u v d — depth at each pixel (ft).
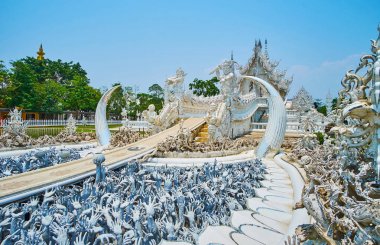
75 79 302.66
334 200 24.68
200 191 45.83
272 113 94.02
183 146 84.79
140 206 37.68
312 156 65.98
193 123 117.91
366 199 22.80
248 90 180.45
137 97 304.30
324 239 23.85
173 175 53.72
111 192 45.50
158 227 35.58
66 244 29.53
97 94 294.66
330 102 153.38
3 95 229.45
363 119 29.19
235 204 46.75
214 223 40.52
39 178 50.08
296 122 147.84
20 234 30.66
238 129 125.70
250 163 71.72
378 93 26.37
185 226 39.29
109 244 30.37
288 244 28.71
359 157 31.12
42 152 69.87
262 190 57.52
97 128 112.27
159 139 95.45
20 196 42.24
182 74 127.03
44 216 32.83
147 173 56.90
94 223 32.04
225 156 86.63
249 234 37.96
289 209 47.09
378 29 28.89
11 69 242.78
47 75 323.37
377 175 26.55
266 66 174.70
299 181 58.34
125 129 115.55
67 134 121.90
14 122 106.32
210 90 329.52
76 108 285.02
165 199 39.52
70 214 34.30
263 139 92.53
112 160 67.62
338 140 34.06
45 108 256.32
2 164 63.16
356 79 32.01
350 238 21.34
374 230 20.02
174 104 122.52
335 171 31.58
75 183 51.98
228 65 112.98
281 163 80.53
